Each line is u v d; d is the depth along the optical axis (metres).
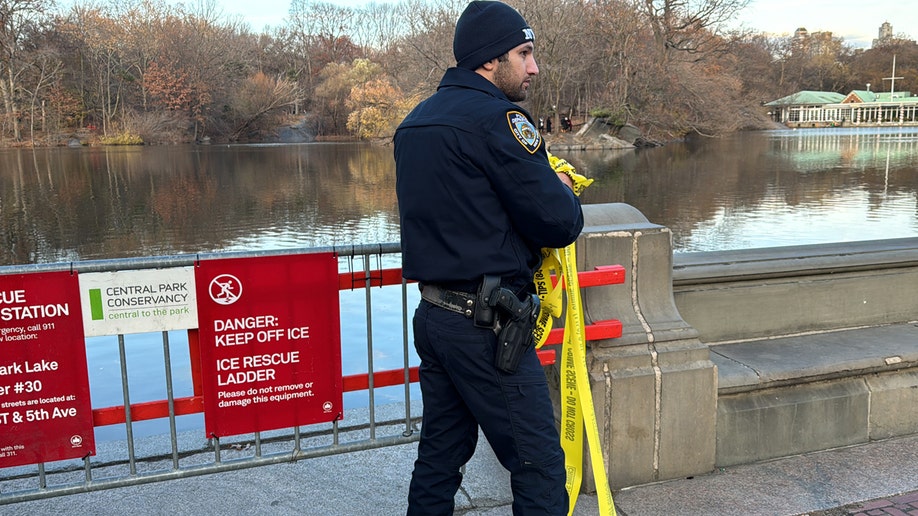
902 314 3.93
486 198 2.00
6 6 63.50
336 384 2.84
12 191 27.86
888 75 125.50
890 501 2.87
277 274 2.68
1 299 2.42
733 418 3.16
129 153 55.22
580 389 2.55
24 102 66.50
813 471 3.13
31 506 2.88
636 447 2.99
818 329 3.78
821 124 114.25
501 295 2.03
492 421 2.14
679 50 56.22
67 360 2.54
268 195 25.89
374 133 73.31
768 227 17.84
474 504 2.88
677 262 3.53
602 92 59.50
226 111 80.00
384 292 9.17
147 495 2.97
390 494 2.97
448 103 2.06
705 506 2.86
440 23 54.34
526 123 2.00
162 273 2.56
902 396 3.43
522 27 2.11
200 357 2.69
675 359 3.01
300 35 103.19
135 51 74.00
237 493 2.98
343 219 19.73
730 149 51.53
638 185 28.25
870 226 17.67
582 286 2.84
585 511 2.82
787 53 120.44
